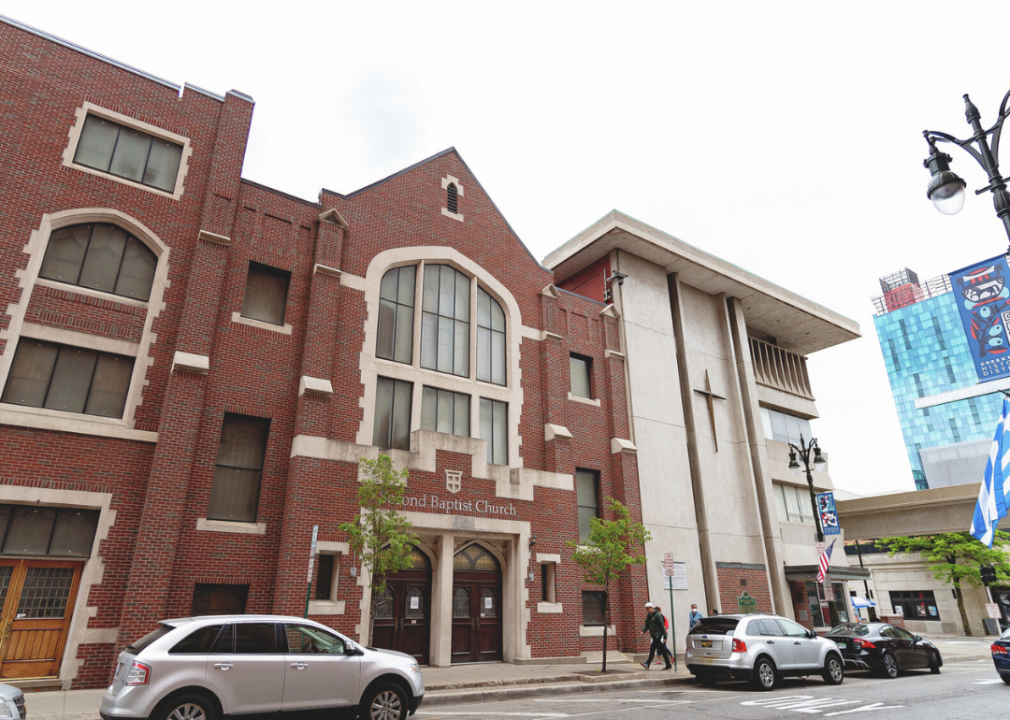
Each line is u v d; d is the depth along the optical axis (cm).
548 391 2236
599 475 2334
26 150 1467
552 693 1395
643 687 1512
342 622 1541
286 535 1523
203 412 1541
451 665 1717
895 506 3431
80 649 1260
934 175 898
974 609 4584
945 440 11744
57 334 1411
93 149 1576
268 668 873
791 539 3023
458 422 2014
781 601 2717
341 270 1883
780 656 1488
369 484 1466
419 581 1761
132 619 1285
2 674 1209
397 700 961
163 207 1623
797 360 3784
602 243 2761
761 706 1145
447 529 1772
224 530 1489
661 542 2389
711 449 2805
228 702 834
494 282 2255
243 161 1766
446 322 2103
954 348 11981
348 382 1797
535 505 1997
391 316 1986
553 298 2405
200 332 1548
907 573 5250
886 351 12988
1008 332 929
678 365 2883
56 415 1370
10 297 1366
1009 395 1243
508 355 2212
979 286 970
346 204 1964
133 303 1523
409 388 1942
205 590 1453
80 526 1345
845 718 1005
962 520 3259
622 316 2650
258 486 1595
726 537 2672
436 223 2164
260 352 1677
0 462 1275
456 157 2325
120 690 791
